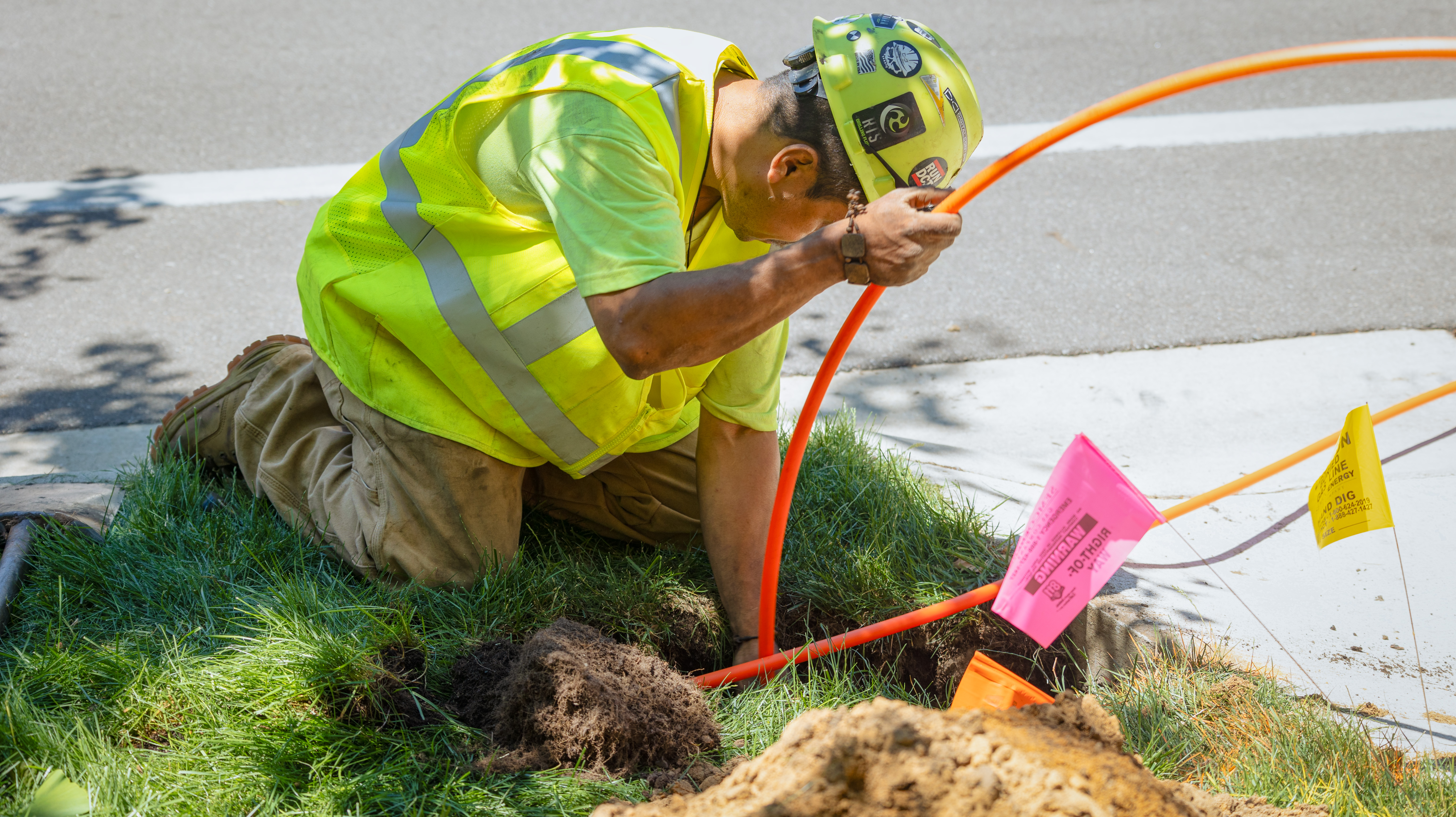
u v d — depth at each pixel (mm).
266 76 6750
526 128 1891
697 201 2027
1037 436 3381
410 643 2072
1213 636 2322
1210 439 3338
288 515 2457
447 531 2246
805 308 4367
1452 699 2145
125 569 2283
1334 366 3785
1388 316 4152
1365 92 6676
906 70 1774
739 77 2047
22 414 3438
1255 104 6527
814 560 2568
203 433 2670
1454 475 3025
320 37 7418
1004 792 1342
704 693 2082
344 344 2215
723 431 2338
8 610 2170
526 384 2094
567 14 7832
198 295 4340
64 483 2744
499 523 2285
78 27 7551
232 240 4824
